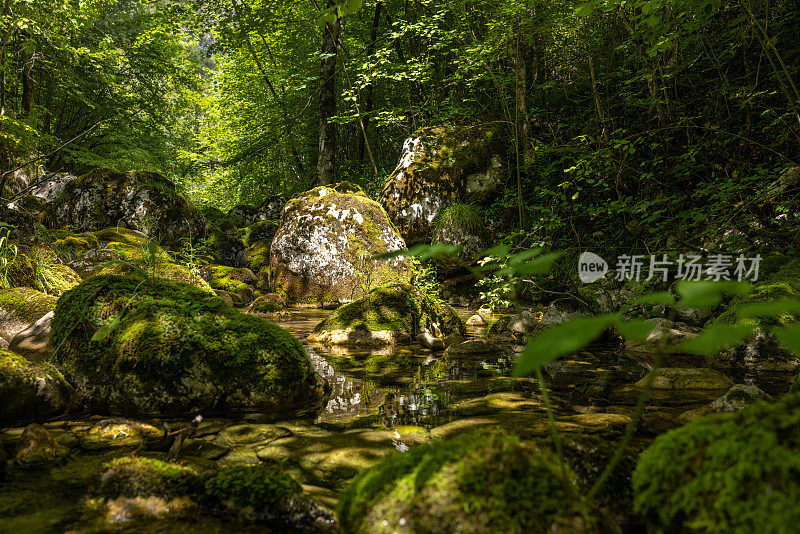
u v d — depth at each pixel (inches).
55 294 193.2
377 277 339.3
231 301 323.0
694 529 42.3
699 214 187.0
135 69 704.4
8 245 193.3
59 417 96.3
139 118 748.0
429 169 393.7
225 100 717.3
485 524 42.6
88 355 109.0
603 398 111.0
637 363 152.9
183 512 57.2
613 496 52.1
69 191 415.8
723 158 261.4
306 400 111.7
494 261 229.8
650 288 191.5
